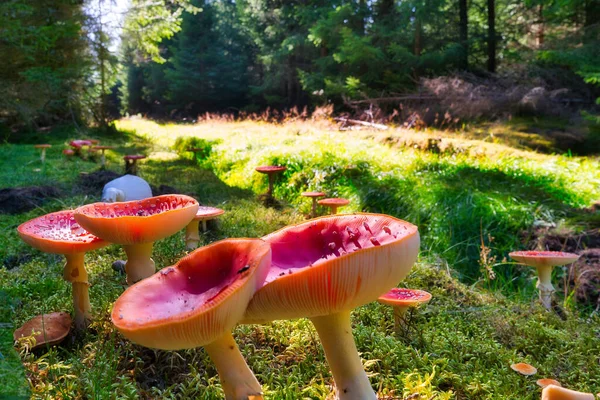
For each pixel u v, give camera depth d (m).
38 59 2.77
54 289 0.80
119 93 9.35
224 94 6.39
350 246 0.39
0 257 1.02
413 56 3.43
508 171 1.77
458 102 2.96
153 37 3.63
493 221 1.37
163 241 1.04
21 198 1.39
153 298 0.35
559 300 1.10
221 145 2.57
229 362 0.37
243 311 0.31
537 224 1.35
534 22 3.38
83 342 0.58
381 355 0.57
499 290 1.09
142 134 3.90
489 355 0.62
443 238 1.35
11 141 3.05
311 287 0.30
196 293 0.37
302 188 1.81
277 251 0.40
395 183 1.67
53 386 0.48
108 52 3.54
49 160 2.20
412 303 0.63
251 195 1.76
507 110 2.94
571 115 2.79
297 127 3.07
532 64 3.27
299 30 4.89
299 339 0.59
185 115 6.70
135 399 0.46
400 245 0.32
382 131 2.58
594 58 2.22
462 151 2.08
